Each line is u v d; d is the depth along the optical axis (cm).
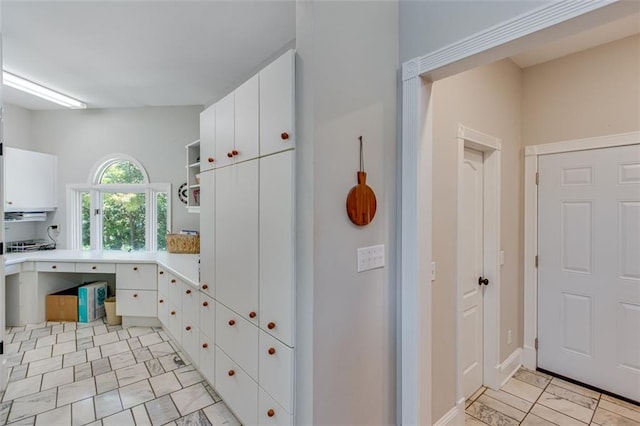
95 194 432
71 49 268
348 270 152
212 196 222
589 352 252
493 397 242
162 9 214
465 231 235
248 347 182
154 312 359
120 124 423
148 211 427
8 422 204
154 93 370
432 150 180
